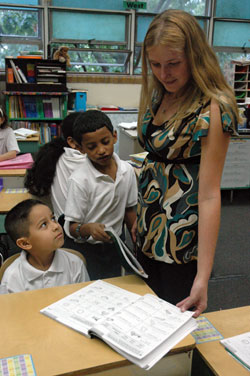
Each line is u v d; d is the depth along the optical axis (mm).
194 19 953
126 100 6098
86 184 1435
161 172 1095
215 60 987
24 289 1344
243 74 4859
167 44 911
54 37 5758
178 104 1045
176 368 890
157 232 1134
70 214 1422
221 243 3152
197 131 960
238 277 2615
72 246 1625
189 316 923
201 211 986
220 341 992
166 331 869
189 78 1000
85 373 809
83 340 887
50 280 1359
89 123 1318
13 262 1413
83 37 5859
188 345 862
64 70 5180
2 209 1945
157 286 1226
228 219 3684
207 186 976
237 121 974
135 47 6074
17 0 5480
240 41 6309
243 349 951
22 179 2451
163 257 1136
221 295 2395
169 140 1024
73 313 967
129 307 972
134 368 852
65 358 830
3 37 5605
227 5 6062
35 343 877
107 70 6094
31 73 5188
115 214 1542
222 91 976
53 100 5301
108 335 859
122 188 1517
